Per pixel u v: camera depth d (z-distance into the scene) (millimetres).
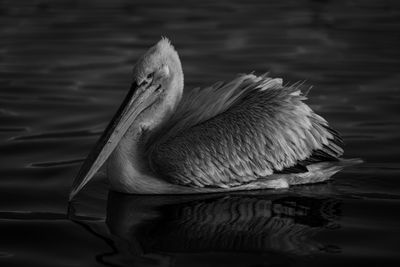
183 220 11172
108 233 10648
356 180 12914
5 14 28688
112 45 23688
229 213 11477
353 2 31000
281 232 10625
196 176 12398
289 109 12789
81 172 12016
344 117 16375
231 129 12586
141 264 9531
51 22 27250
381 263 9500
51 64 21531
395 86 18797
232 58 21781
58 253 9961
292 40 24047
